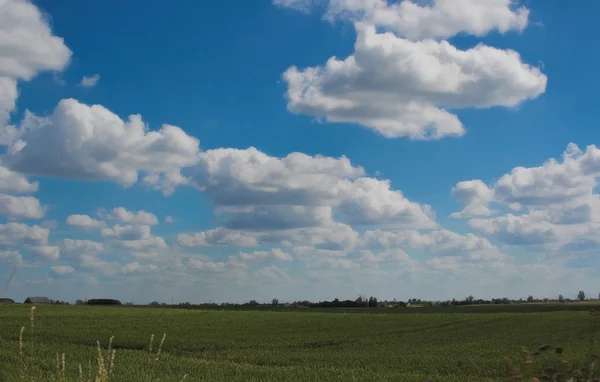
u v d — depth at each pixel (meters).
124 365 19.69
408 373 25.73
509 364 5.60
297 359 33.31
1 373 13.20
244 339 47.88
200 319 70.00
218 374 21.27
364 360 32.62
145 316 72.69
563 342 42.22
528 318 71.38
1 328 48.66
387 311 114.81
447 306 145.12
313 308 136.00
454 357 34.31
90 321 62.44
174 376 14.06
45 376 14.32
